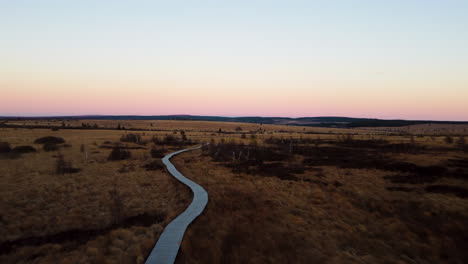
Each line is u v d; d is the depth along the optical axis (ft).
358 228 52.75
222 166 116.88
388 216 58.80
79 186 73.61
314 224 53.98
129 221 49.55
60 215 51.52
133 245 38.58
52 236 41.45
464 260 42.50
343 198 69.77
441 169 100.83
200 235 45.06
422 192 74.23
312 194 74.08
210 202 62.75
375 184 84.43
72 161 111.96
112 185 76.79
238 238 46.06
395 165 112.16
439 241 47.80
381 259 42.19
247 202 65.57
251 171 105.40
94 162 112.57
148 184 79.92
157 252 36.19
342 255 42.78
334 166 116.67
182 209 57.52
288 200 68.54
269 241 45.68
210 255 39.32
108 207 57.31
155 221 49.60
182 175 89.92
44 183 74.54
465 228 51.93
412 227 52.95
